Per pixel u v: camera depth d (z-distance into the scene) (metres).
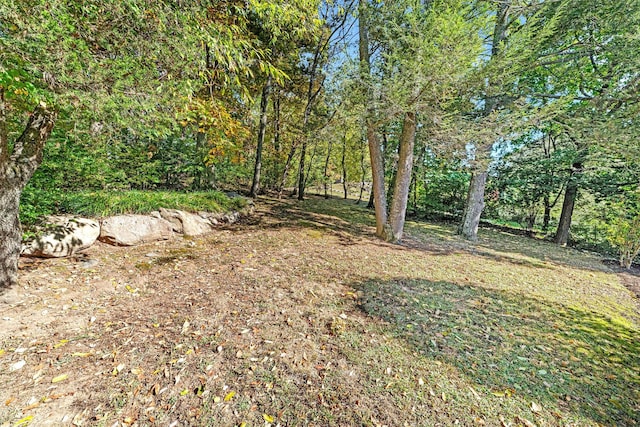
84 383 1.84
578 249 8.12
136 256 4.12
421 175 10.69
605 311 3.53
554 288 4.23
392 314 2.98
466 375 2.13
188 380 1.93
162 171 7.75
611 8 5.30
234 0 3.12
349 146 13.10
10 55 1.67
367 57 6.05
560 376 2.20
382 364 2.20
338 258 4.77
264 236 5.82
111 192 5.06
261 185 13.53
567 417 1.80
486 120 5.11
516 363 2.32
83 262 3.64
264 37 6.86
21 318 2.42
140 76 2.39
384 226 6.49
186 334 2.42
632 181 7.09
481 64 4.70
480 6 4.95
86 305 2.75
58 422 1.57
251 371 2.05
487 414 1.79
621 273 5.61
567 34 5.97
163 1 2.14
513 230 10.58
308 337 2.49
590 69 7.09
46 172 4.26
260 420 1.68
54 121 2.84
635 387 2.14
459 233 8.11
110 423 1.59
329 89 7.45
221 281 3.52
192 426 1.61
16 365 1.92
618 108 5.28
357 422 1.69
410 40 4.55
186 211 5.69
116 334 2.36
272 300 3.10
